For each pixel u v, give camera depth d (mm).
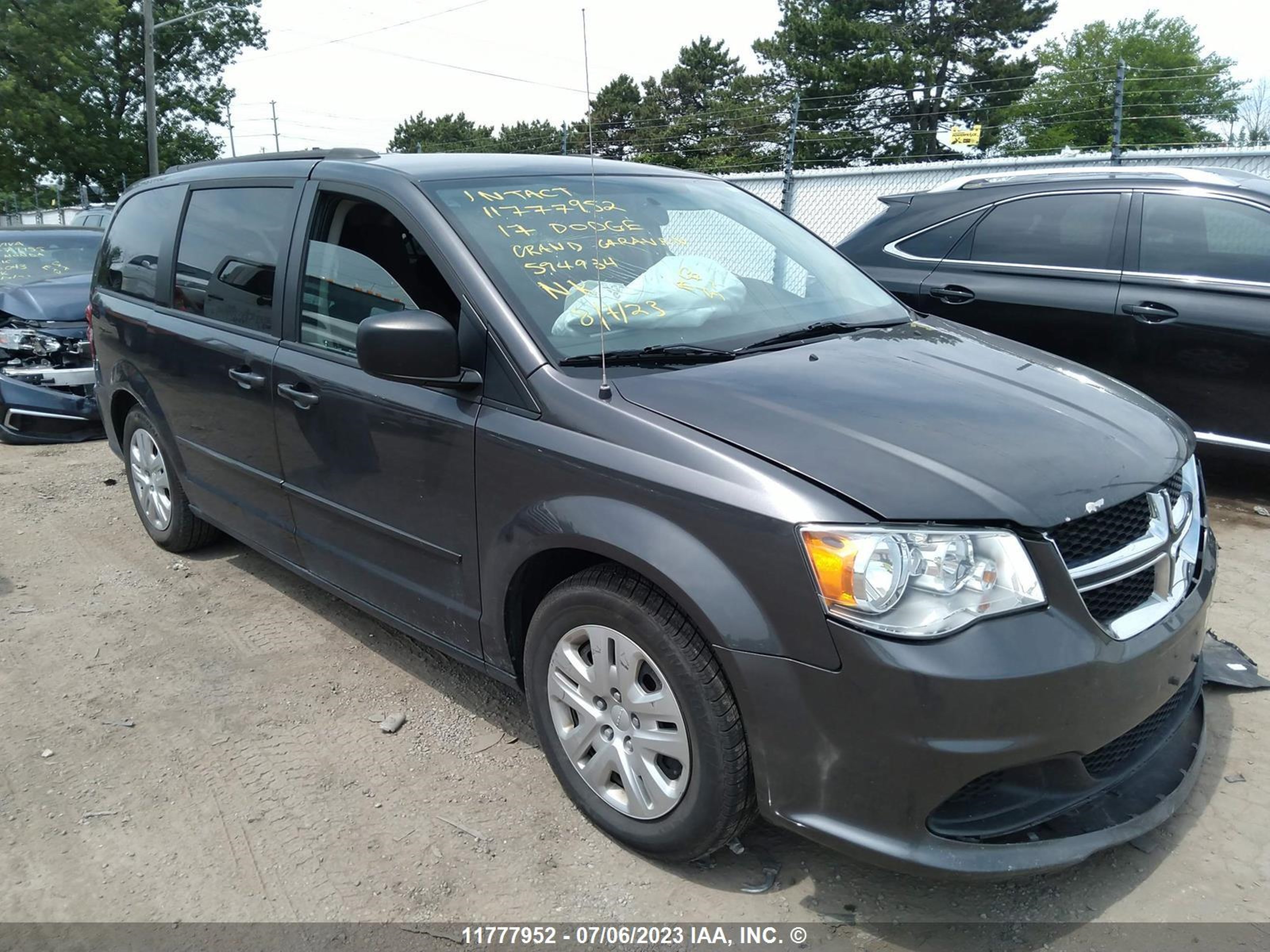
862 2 43344
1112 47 54250
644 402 2525
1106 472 2346
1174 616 2402
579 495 2508
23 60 36844
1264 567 4387
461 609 2963
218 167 4230
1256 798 2809
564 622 2617
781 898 2473
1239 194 5055
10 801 2922
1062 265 5527
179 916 2457
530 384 2682
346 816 2828
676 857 2512
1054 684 2078
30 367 7137
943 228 6016
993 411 2551
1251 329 4883
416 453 2969
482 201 3178
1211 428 5137
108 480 6262
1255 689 3346
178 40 41031
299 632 3998
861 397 2566
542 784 2951
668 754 2424
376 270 3221
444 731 3260
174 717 3369
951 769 2062
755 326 3129
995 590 2107
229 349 3791
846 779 2156
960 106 41719
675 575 2271
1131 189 5379
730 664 2217
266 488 3762
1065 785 2232
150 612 4211
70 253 8719
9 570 4711
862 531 2094
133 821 2822
